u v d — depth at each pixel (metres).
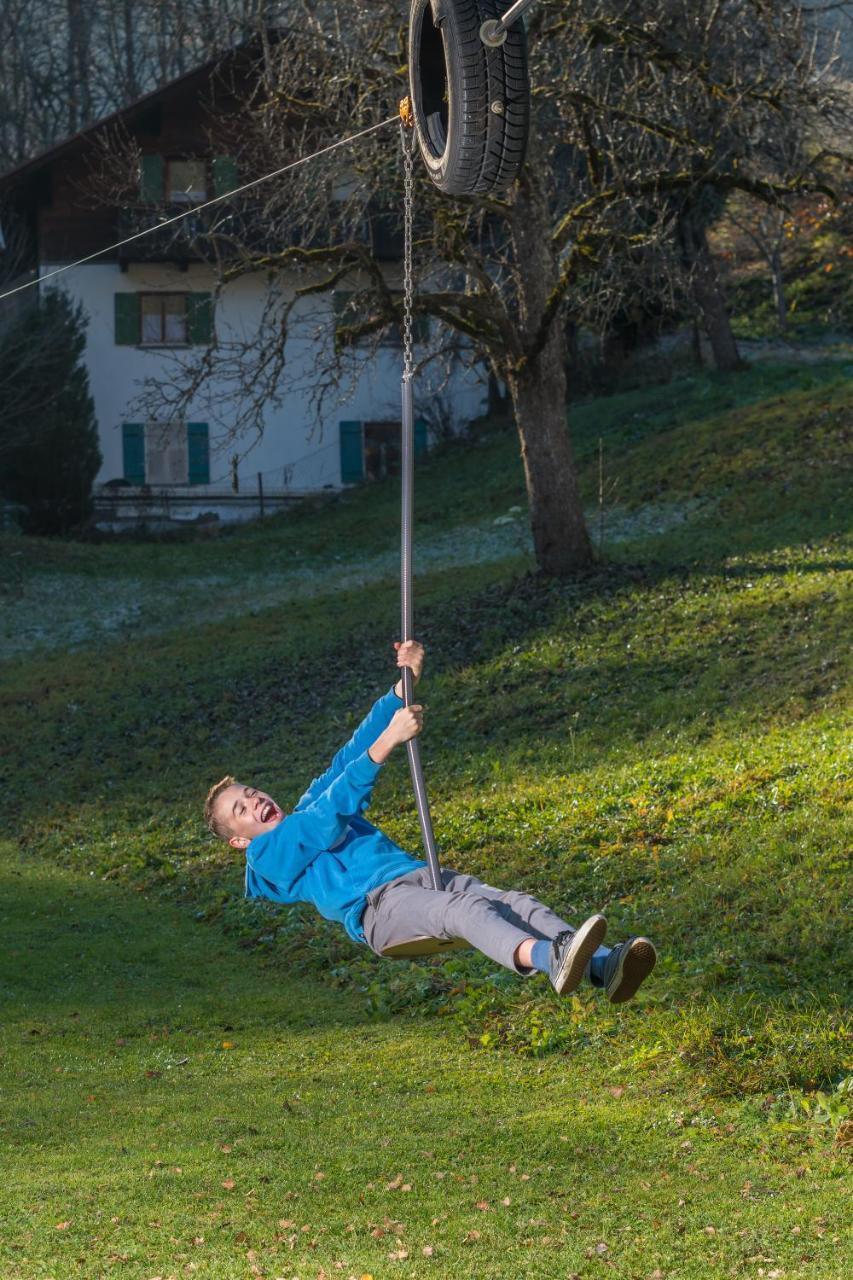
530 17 24.58
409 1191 8.38
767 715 19.75
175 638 33.44
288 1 32.06
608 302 29.11
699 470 36.62
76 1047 12.44
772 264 50.97
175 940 16.31
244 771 23.36
